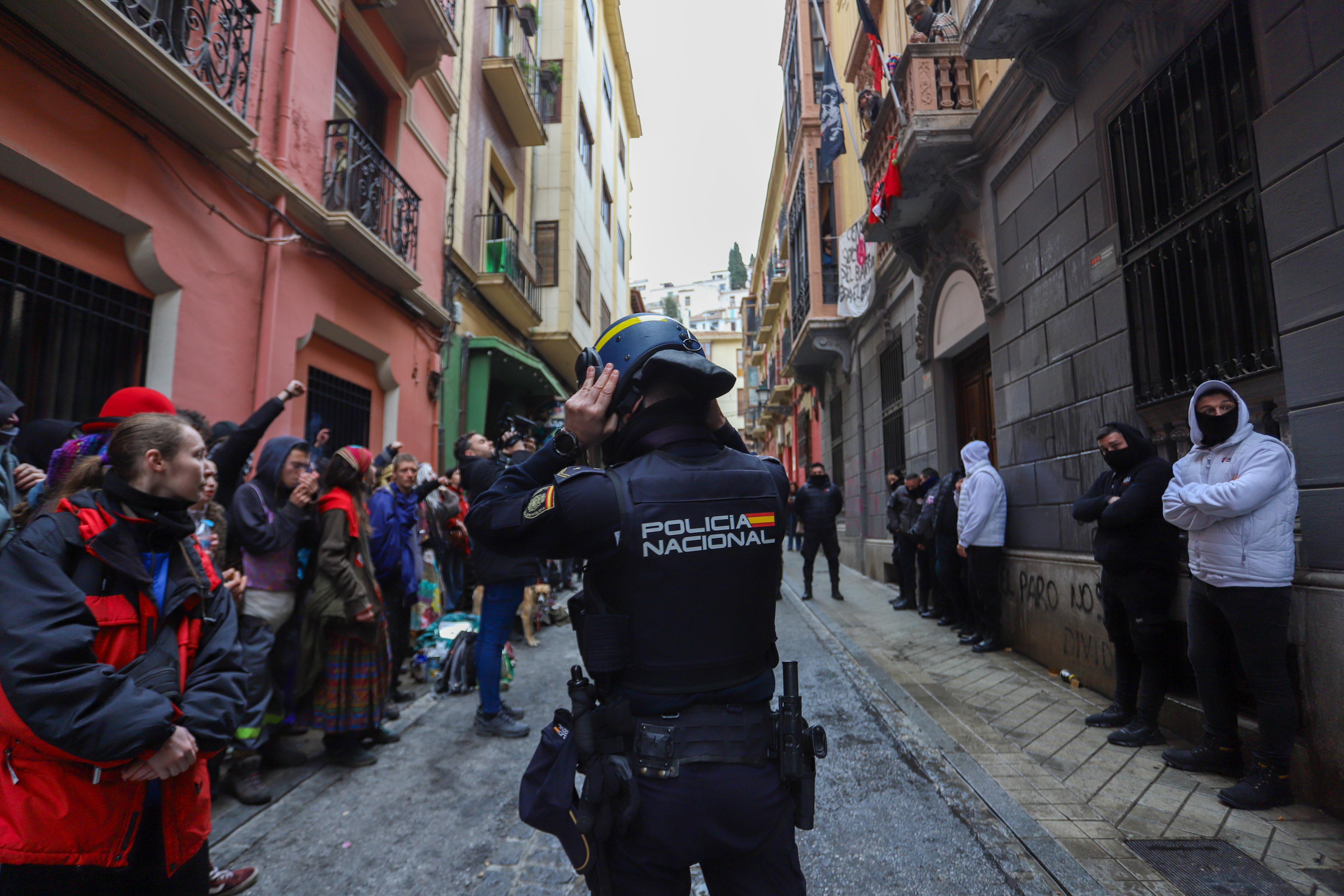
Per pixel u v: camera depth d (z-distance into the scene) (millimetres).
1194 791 3027
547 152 14758
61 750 1373
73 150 3854
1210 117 3525
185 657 1669
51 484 2086
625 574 1213
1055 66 4625
